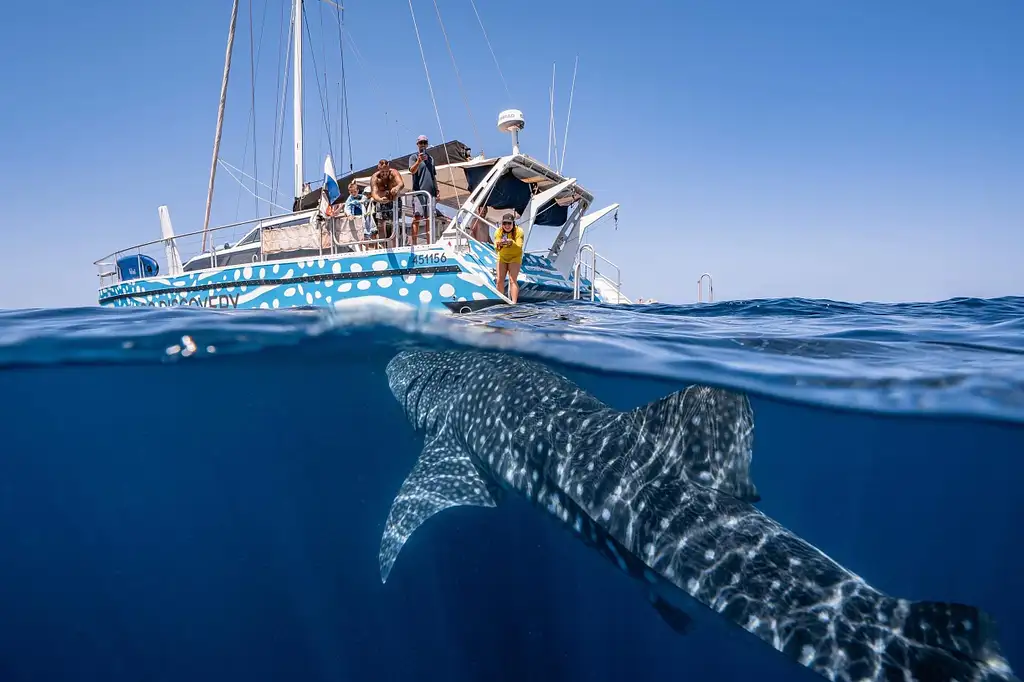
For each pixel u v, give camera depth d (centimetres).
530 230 1381
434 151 1338
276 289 1274
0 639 664
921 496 1263
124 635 671
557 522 376
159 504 1093
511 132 1370
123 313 721
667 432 354
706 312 1030
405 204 1248
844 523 1333
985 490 1141
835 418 654
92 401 882
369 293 1195
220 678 562
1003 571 1265
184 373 780
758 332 671
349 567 780
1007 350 545
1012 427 573
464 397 490
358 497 1052
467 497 425
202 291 1375
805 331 679
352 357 771
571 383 453
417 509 404
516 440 419
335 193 1314
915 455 869
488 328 643
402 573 686
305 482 1119
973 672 211
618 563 337
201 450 1155
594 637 630
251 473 1183
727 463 327
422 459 474
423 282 1161
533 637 576
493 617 608
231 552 884
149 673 588
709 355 546
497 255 1182
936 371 480
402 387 613
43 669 602
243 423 1085
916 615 236
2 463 1099
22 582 811
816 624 252
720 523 309
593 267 1429
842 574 268
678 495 331
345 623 629
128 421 1009
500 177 1317
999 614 1053
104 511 1067
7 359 618
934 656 222
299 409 1023
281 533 914
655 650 695
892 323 772
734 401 331
